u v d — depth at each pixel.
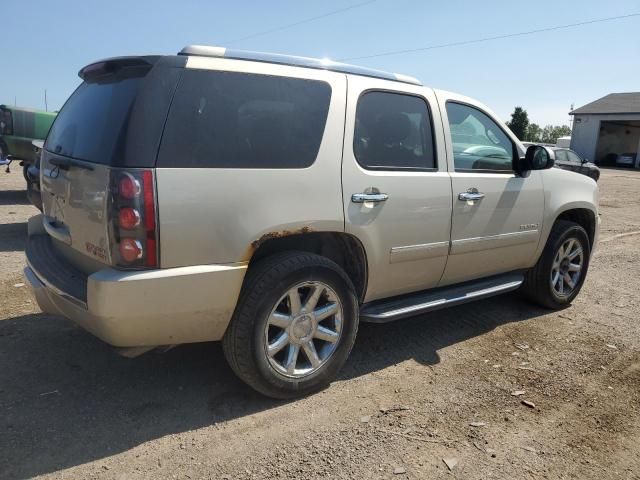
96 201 2.73
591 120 42.53
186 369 3.60
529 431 3.06
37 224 3.97
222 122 2.88
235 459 2.70
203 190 2.76
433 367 3.82
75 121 3.28
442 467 2.71
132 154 2.62
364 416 3.13
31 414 3.00
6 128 10.38
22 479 2.48
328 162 3.21
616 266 7.07
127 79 2.91
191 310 2.81
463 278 4.29
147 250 2.64
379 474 2.63
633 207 14.30
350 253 3.52
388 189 3.49
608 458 2.85
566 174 5.00
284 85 3.14
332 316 3.38
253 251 2.94
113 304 2.63
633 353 4.18
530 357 4.05
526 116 53.19
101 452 2.71
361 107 3.47
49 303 3.20
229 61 2.98
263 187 2.95
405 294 3.98
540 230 4.69
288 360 3.20
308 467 2.66
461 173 4.01
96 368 3.57
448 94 4.07
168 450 2.75
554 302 5.07
